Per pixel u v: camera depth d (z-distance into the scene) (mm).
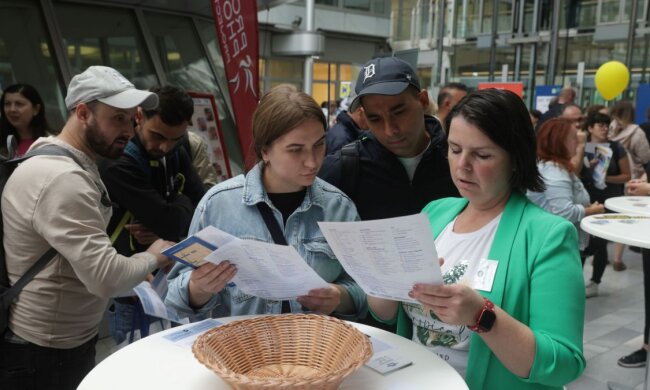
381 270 1074
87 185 1600
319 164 1429
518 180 1270
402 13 12984
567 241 1180
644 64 9164
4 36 4039
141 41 4906
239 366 1124
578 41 9898
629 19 9195
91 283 1564
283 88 1446
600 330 3592
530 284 1186
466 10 10914
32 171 1553
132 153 2201
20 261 1577
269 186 1558
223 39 3379
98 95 1681
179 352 1194
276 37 9984
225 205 1538
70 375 1681
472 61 11102
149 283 1861
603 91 7363
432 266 1009
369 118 1853
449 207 1505
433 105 3871
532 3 10203
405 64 1831
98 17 4672
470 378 1227
